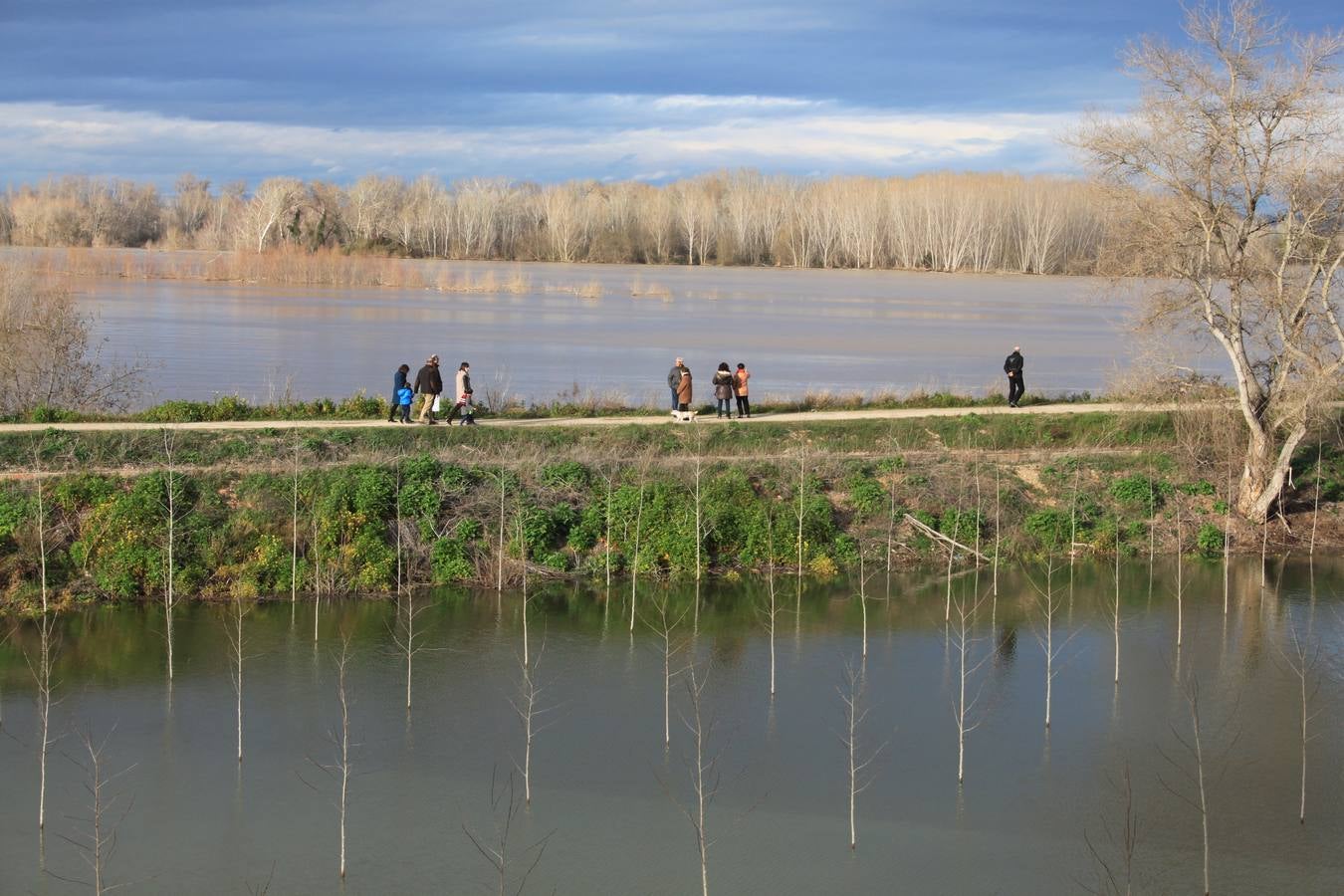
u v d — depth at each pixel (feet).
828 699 87.56
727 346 237.66
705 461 125.70
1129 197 123.44
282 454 119.65
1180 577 110.32
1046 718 84.33
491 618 102.73
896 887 64.59
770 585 109.60
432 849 67.15
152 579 105.09
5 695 85.40
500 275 485.15
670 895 63.36
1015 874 65.87
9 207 651.66
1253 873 66.44
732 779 75.66
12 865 64.95
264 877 64.28
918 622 104.12
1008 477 130.11
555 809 71.67
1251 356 176.65
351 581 107.86
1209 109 118.83
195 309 292.40
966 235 556.51
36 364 140.67
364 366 195.11
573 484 118.93
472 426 130.31
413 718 83.15
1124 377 160.56
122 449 116.88
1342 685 90.94
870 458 130.72
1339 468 136.98
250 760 76.84
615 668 92.53
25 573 103.35
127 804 71.26
